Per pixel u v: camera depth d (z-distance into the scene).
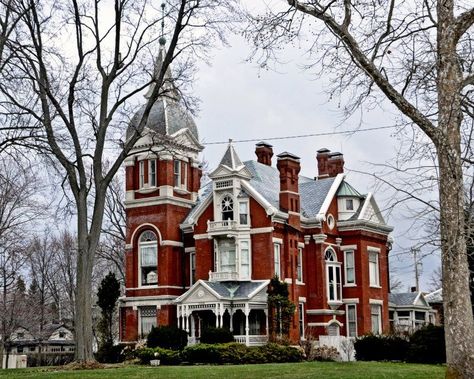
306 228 51.84
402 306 60.53
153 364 37.16
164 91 34.25
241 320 47.53
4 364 62.97
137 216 52.75
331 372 25.91
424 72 16.69
